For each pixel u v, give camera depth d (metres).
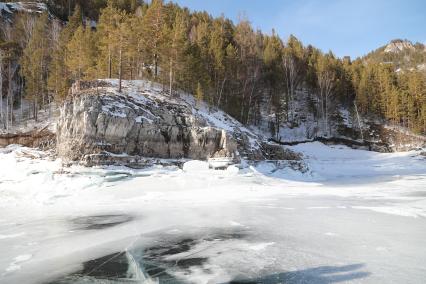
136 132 29.11
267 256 9.38
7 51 53.50
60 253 10.14
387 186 27.48
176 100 38.84
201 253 9.84
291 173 34.72
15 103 54.56
